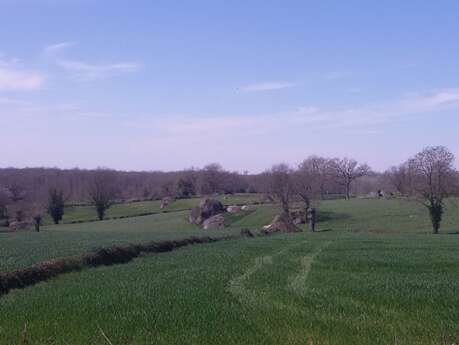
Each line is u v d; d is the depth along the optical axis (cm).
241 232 6825
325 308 1923
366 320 1727
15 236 6162
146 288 2444
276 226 8025
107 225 10444
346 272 2961
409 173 8281
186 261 3647
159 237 5647
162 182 15350
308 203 10062
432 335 1549
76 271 3177
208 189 15112
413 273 2920
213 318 1784
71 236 6106
